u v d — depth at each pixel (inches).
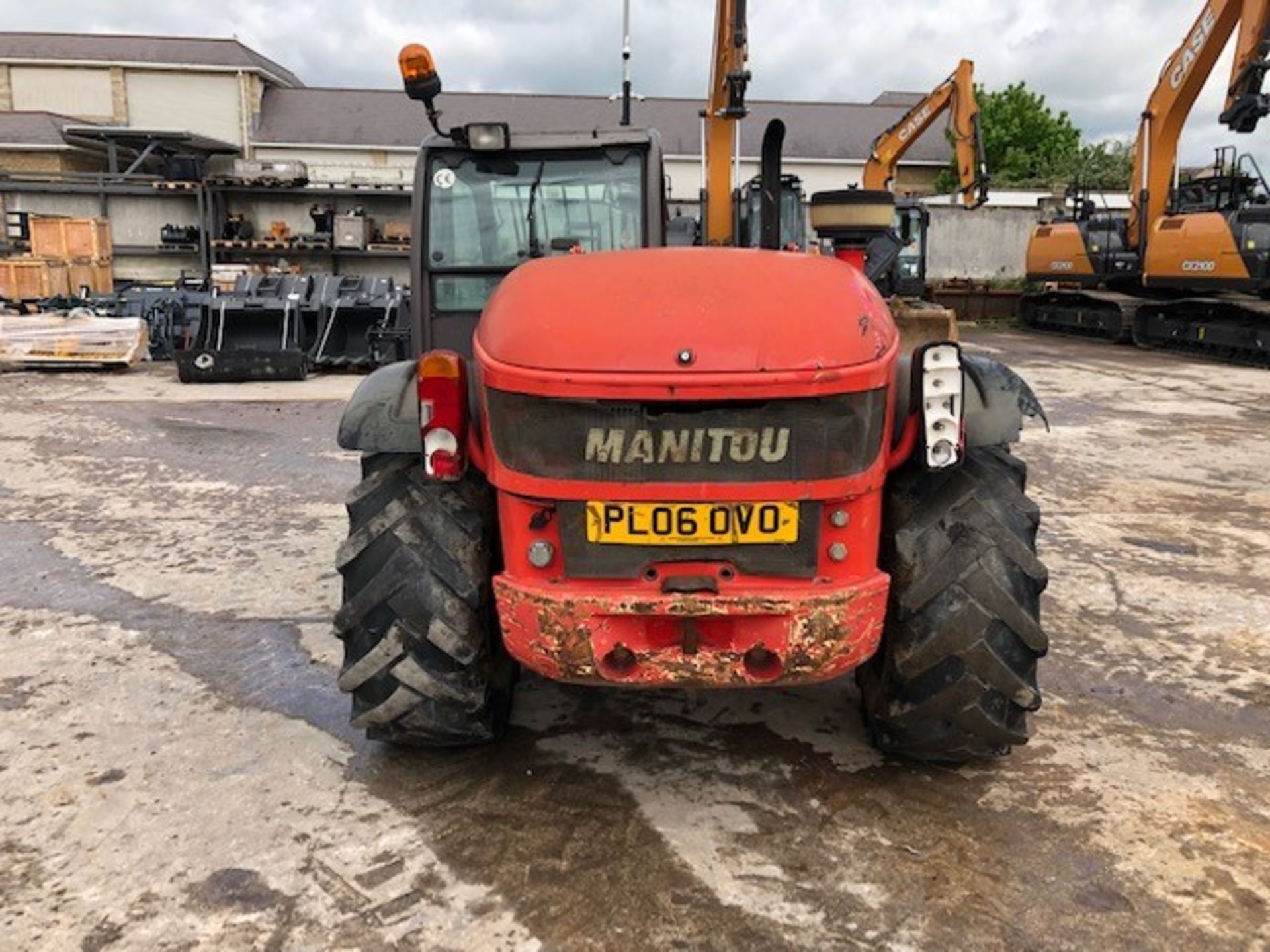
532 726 131.6
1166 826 110.3
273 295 472.4
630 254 114.2
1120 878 101.6
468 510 113.1
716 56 306.7
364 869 102.6
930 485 112.2
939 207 960.9
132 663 150.9
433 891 99.4
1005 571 107.5
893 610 110.4
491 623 116.3
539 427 97.5
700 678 100.3
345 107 1371.8
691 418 95.5
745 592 98.0
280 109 1370.6
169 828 109.3
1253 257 540.4
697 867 102.9
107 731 130.1
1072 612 173.3
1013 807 113.7
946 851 105.6
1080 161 1477.6
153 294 533.0
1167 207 634.2
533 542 101.3
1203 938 93.3
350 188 815.7
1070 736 130.1
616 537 98.8
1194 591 184.2
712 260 109.6
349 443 112.8
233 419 350.3
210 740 127.9
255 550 205.2
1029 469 281.0
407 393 115.3
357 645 113.7
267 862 103.7
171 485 259.3
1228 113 507.5
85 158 1213.7
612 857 104.4
